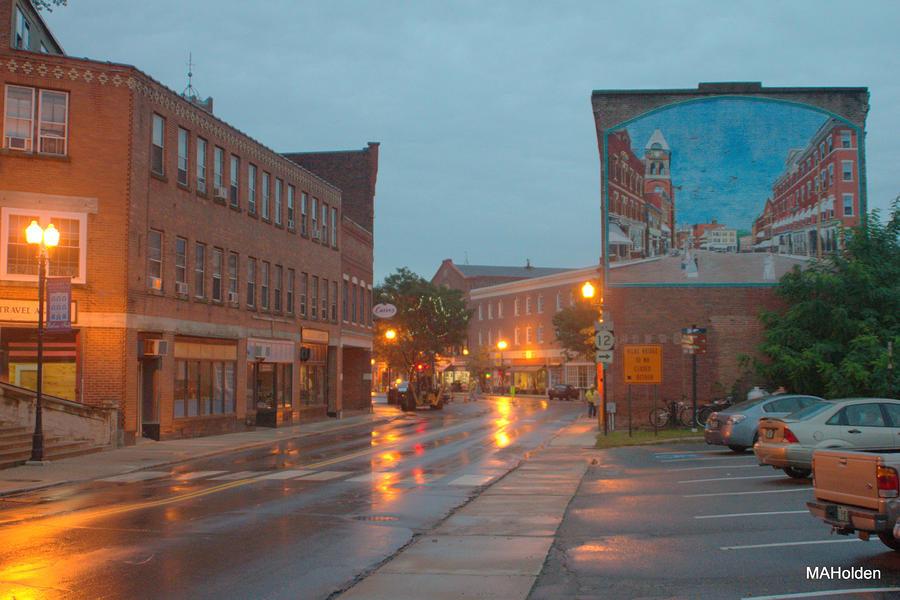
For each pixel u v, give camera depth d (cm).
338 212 4772
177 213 2967
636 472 1864
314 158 5672
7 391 2191
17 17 2906
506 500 1459
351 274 5094
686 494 1471
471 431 3534
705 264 3309
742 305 3278
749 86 3391
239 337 3484
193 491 1622
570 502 1425
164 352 2822
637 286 3312
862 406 1582
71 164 2589
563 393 7875
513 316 9788
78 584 856
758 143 3366
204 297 3183
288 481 1778
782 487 1509
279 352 3909
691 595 795
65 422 2367
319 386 4506
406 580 874
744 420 2194
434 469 2008
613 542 1059
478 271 11744
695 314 3284
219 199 3300
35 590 831
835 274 3011
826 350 2830
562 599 793
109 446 2511
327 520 1255
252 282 3656
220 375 3334
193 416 3100
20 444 2158
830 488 938
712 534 1095
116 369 2595
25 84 2556
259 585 854
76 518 1291
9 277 2511
